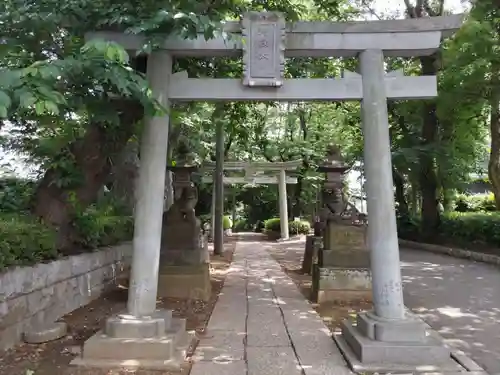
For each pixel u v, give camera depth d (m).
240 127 11.05
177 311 6.48
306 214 27.34
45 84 3.06
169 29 4.17
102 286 7.50
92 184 6.30
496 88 10.41
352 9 11.44
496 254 11.98
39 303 5.21
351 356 4.39
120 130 6.07
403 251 15.21
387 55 5.10
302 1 8.16
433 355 4.23
